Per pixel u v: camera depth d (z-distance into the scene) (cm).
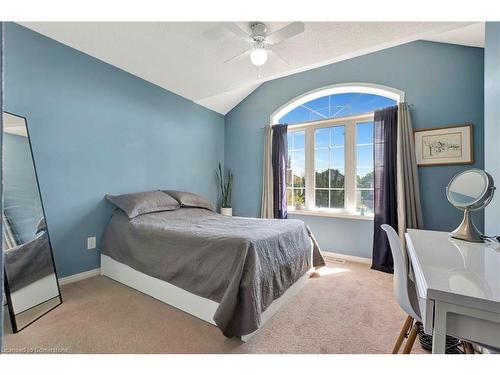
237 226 241
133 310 198
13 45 212
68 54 250
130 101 310
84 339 160
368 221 338
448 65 283
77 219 258
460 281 83
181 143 387
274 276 193
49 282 205
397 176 299
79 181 260
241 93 438
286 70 292
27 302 182
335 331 174
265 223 262
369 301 221
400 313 200
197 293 185
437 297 78
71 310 197
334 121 375
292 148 419
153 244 224
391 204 304
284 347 156
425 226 292
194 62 280
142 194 294
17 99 214
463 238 141
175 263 202
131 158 312
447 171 282
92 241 271
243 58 264
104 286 244
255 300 161
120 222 264
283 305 212
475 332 76
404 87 309
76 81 256
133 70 303
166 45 249
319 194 389
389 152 307
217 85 343
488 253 114
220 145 470
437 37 273
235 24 196
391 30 203
